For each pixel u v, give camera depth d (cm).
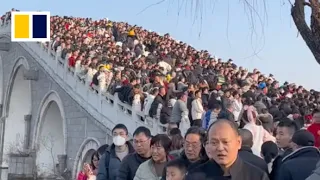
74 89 3516
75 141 3522
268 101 2688
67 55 3700
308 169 747
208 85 2925
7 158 4844
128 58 3866
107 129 2936
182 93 2273
